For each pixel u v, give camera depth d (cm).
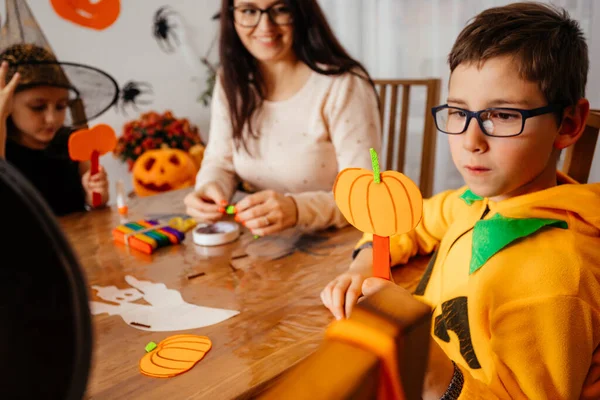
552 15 59
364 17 228
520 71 54
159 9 253
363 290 59
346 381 22
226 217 111
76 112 122
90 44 230
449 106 60
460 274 63
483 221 61
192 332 62
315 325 63
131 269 84
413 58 217
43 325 20
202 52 280
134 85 251
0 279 20
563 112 57
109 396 50
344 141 121
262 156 131
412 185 56
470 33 59
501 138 55
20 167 124
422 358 26
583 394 56
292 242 94
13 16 114
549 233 55
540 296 52
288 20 114
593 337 52
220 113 136
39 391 20
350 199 61
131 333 63
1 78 103
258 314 66
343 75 123
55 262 20
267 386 51
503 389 55
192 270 83
